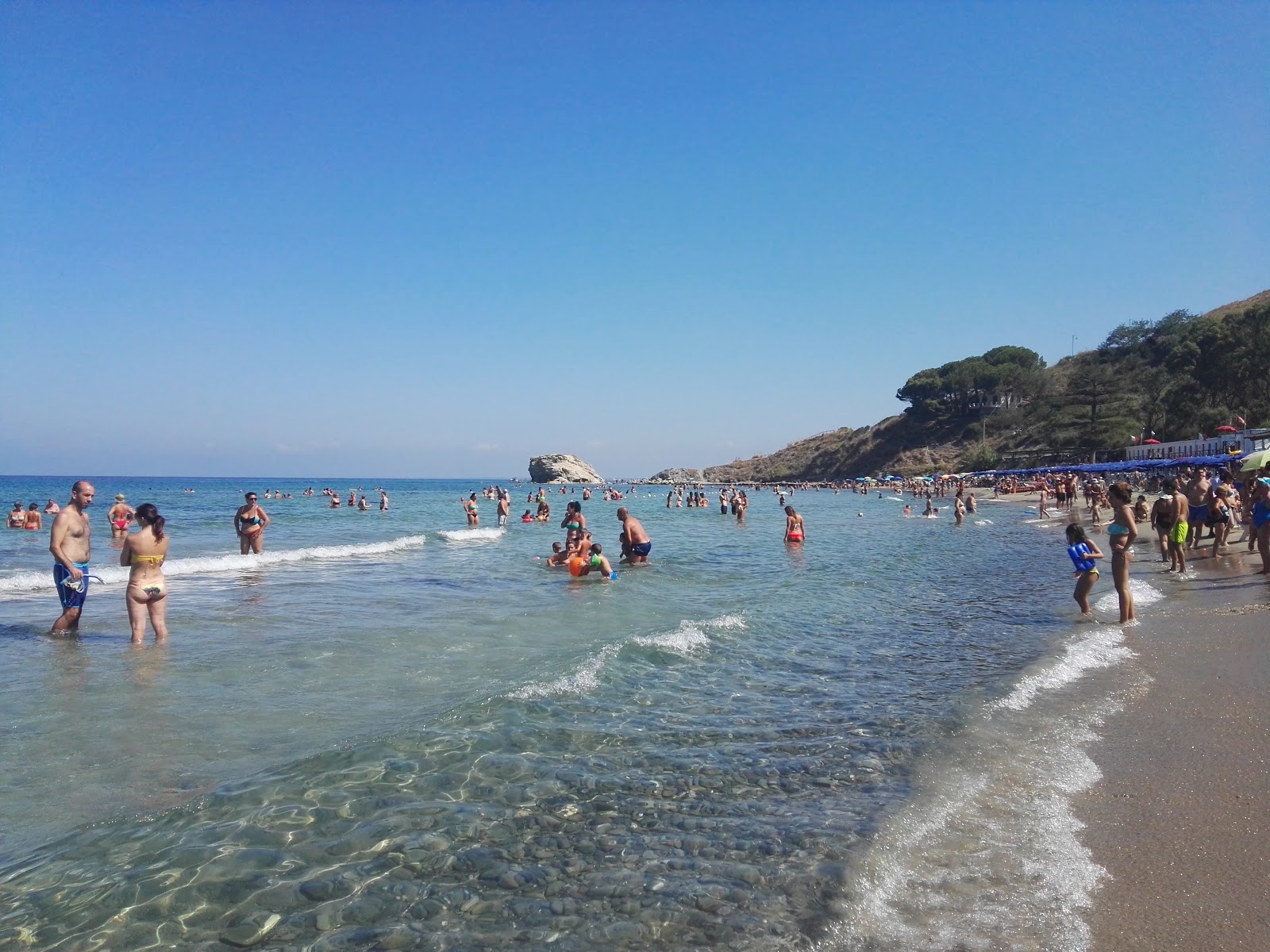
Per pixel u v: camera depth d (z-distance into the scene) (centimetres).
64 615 940
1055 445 9444
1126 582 1017
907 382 14538
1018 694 685
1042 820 433
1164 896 349
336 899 361
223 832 422
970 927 328
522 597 1268
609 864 392
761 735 584
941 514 4544
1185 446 6294
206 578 1486
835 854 397
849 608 1179
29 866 385
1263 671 728
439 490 13088
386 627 998
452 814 447
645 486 15812
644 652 830
